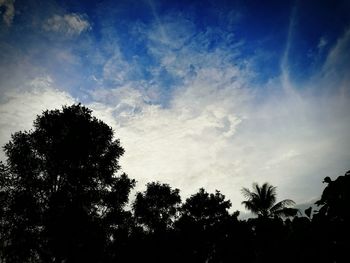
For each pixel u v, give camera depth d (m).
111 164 18.97
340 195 1.88
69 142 17.05
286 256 2.05
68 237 15.59
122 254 18.91
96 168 18.31
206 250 22.81
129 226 20.73
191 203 28.12
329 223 1.88
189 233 23.72
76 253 15.89
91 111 19.42
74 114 18.52
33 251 15.62
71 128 18.06
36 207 15.88
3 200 15.67
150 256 20.34
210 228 23.98
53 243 15.38
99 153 18.70
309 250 1.93
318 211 1.98
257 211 29.22
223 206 28.19
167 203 25.48
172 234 23.20
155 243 21.36
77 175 17.34
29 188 16.61
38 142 17.44
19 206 15.41
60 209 15.95
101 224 17.44
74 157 17.42
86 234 16.12
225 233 22.66
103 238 16.94
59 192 16.12
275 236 2.27
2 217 15.41
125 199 18.94
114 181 19.30
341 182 1.90
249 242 2.42
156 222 24.30
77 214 15.85
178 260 21.70
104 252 17.56
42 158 17.77
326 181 2.02
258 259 2.29
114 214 18.44
